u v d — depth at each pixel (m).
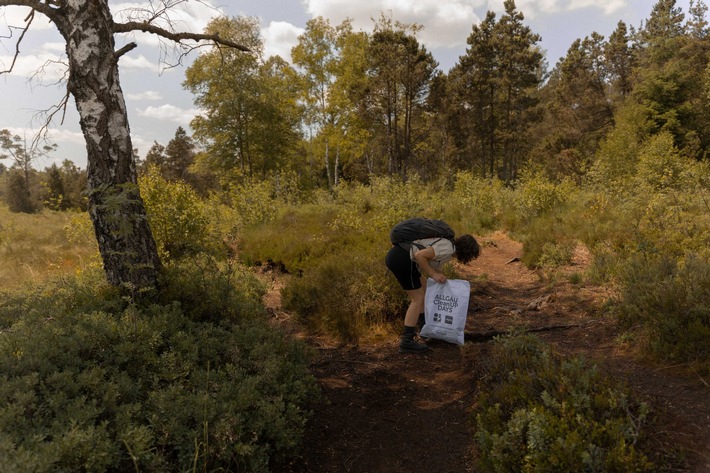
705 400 3.17
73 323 3.82
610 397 2.97
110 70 4.61
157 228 6.61
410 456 3.40
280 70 33.16
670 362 3.78
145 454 2.54
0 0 4.48
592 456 2.54
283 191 19.61
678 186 11.68
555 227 10.34
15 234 14.80
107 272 4.76
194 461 2.60
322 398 4.11
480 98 42.84
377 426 3.78
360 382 4.49
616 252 7.50
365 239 9.39
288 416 3.31
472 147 50.84
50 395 2.81
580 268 7.62
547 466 2.58
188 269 5.23
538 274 7.87
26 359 3.07
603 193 12.94
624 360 4.01
